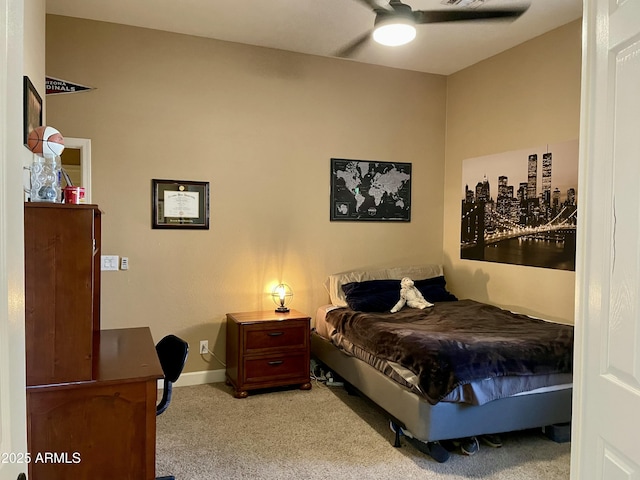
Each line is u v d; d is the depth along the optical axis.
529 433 3.09
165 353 2.77
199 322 4.09
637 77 0.94
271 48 4.23
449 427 2.64
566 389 2.89
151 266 3.92
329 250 4.53
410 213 4.85
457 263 4.79
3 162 0.84
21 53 0.95
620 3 1.00
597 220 1.07
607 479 1.03
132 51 3.80
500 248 4.23
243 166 4.18
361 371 3.41
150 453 2.12
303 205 4.41
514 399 2.77
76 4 3.42
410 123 4.80
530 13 3.41
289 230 4.36
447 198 4.91
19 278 0.94
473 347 2.77
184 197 3.99
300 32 3.85
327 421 3.29
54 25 3.60
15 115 0.91
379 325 3.42
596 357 1.07
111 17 3.64
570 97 3.55
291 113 4.33
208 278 4.10
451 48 4.12
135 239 3.87
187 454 2.79
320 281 4.50
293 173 4.36
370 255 4.70
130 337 2.87
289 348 3.88
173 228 3.97
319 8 3.41
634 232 0.94
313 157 4.43
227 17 3.60
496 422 2.73
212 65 4.05
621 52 1.00
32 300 1.96
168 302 3.98
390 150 4.73
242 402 3.65
